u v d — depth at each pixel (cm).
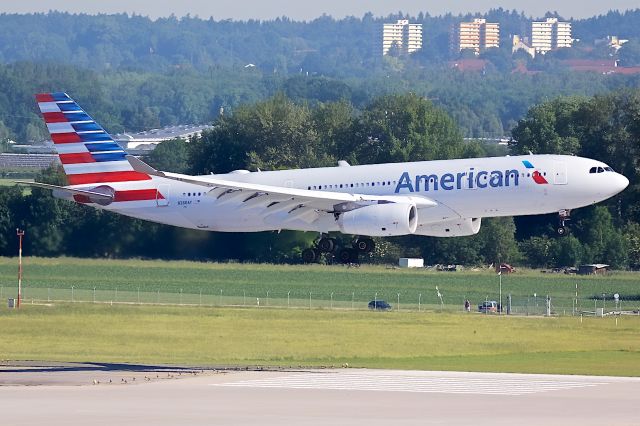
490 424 12606
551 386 16012
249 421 12762
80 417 13000
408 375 17375
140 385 15862
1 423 12606
